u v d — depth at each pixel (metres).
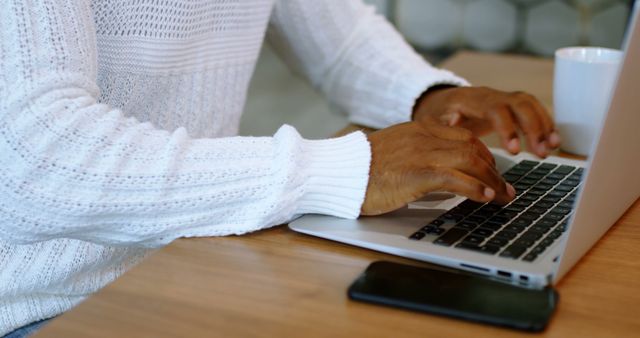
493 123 1.01
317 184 0.81
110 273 1.01
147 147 0.79
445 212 0.82
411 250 0.73
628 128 0.69
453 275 0.69
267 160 0.81
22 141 0.73
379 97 1.22
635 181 0.82
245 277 0.71
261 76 3.19
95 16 0.95
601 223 0.75
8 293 0.95
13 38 0.76
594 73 0.99
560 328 0.62
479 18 2.43
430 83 1.17
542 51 2.41
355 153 0.82
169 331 0.62
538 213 0.81
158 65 1.01
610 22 2.32
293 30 1.29
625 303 0.66
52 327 0.63
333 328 0.62
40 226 0.75
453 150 0.80
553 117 1.09
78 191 0.75
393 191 0.79
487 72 1.45
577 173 0.94
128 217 0.78
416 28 2.51
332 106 1.34
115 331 0.63
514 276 0.68
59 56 0.78
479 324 0.62
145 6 0.98
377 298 0.65
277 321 0.64
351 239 0.76
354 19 1.28
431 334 0.61
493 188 0.79
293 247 0.77
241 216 0.80
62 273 0.96
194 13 1.03
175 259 0.74
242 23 1.13
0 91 0.74
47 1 0.79
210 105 1.12
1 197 0.74
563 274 0.69
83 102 0.78
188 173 0.78
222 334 0.62
